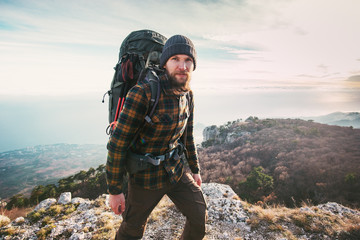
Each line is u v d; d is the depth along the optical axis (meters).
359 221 3.04
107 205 3.93
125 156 1.13
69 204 4.04
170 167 1.27
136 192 1.29
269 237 2.77
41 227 3.21
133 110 1.04
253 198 28.89
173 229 2.97
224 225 3.11
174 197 1.40
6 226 3.23
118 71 1.44
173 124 1.16
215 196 4.45
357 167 35.78
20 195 22.39
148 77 1.10
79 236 2.74
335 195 28.39
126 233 1.41
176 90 1.08
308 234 2.81
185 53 1.04
